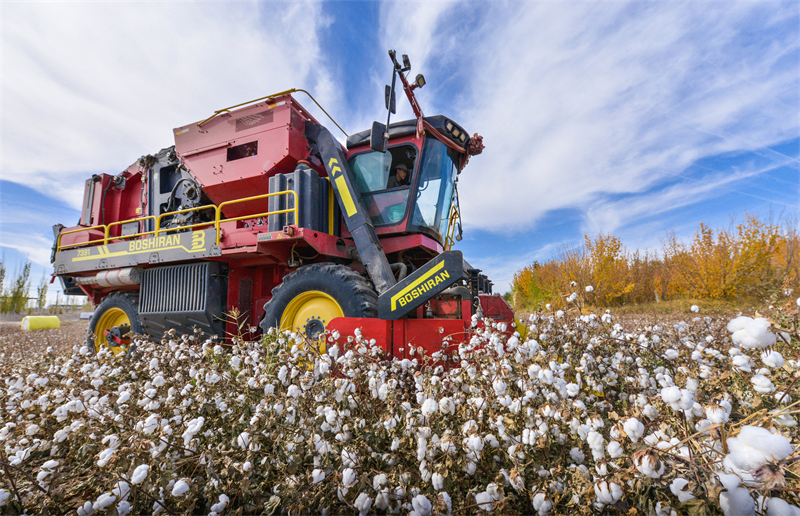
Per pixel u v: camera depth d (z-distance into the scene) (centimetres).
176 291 477
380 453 175
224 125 503
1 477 166
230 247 436
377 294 376
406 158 476
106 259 556
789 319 206
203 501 167
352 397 197
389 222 446
